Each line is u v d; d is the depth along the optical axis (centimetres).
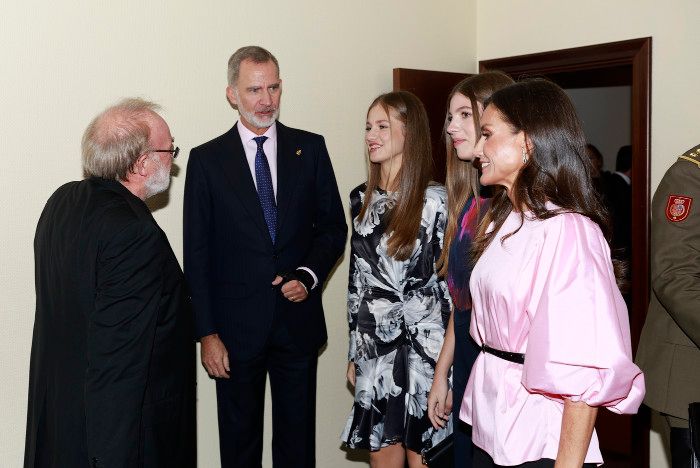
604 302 152
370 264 264
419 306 257
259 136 288
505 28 417
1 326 268
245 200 278
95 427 183
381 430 262
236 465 290
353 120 363
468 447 226
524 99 165
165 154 215
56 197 210
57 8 272
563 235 157
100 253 187
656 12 356
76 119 279
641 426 373
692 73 344
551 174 161
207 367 279
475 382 177
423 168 257
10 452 273
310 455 296
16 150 267
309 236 293
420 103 263
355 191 280
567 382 151
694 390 233
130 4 289
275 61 285
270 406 339
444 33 409
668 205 236
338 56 356
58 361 194
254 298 279
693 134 346
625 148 507
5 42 263
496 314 167
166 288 198
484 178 171
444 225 255
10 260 268
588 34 382
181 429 205
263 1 326
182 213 309
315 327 294
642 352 251
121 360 183
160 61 298
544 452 162
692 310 223
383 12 374
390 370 261
